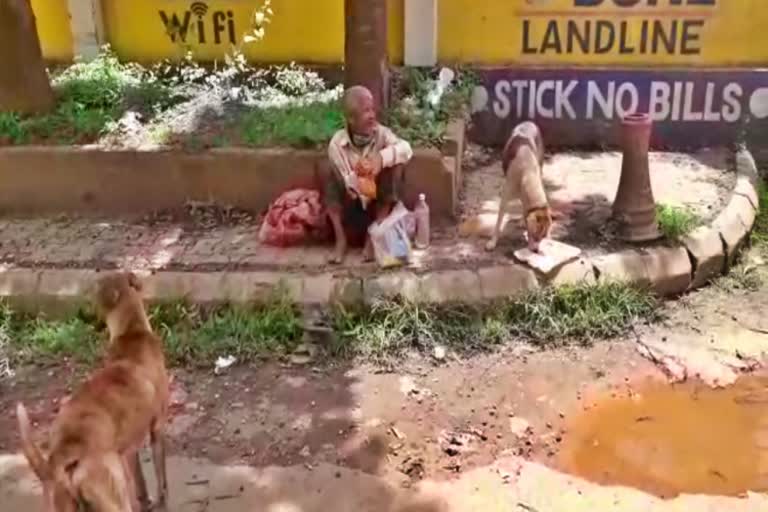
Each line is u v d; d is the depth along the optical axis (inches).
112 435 135.4
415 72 307.4
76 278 232.8
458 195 272.7
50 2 325.7
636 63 311.4
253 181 265.0
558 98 314.3
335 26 318.7
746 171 290.2
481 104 316.8
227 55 320.5
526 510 169.8
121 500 130.8
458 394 204.7
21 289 231.6
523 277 228.1
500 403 201.8
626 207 244.7
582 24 308.0
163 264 239.6
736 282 246.8
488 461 183.8
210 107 291.0
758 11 302.2
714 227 251.6
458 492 174.6
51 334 224.1
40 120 276.5
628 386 208.1
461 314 224.5
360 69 273.0
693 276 242.2
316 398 203.5
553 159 309.9
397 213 236.5
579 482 177.9
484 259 236.2
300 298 225.6
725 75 306.8
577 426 195.0
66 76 309.7
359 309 224.5
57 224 267.3
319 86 309.6
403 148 233.0
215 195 268.4
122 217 270.7
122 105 291.4
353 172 231.1
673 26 306.0
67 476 125.1
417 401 202.2
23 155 266.5
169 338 219.5
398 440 189.6
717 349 219.9
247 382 209.5
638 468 182.4
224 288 228.5
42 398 205.8
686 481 178.7
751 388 207.2
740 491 175.8
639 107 313.3
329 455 185.3
